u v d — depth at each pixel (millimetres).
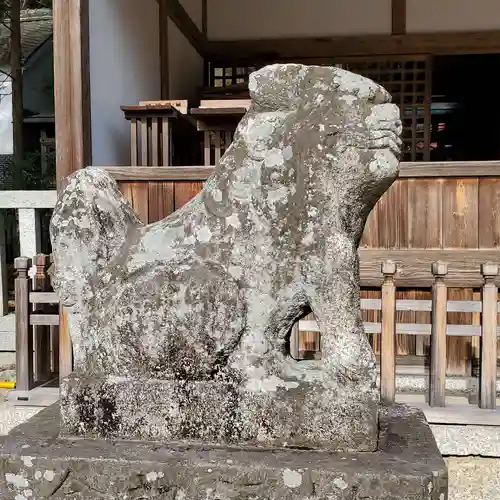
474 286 3406
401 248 3463
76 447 1508
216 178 1624
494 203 3387
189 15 6613
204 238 1596
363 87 1499
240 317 1508
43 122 11023
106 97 4270
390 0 6539
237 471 1384
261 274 1540
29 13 12664
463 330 2748
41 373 3209
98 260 1678
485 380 2695
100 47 4145
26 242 4273
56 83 3654
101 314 1606
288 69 1543
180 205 3588
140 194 3615
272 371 1520
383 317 2719
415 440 1554
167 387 1532
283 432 1476
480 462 2656
